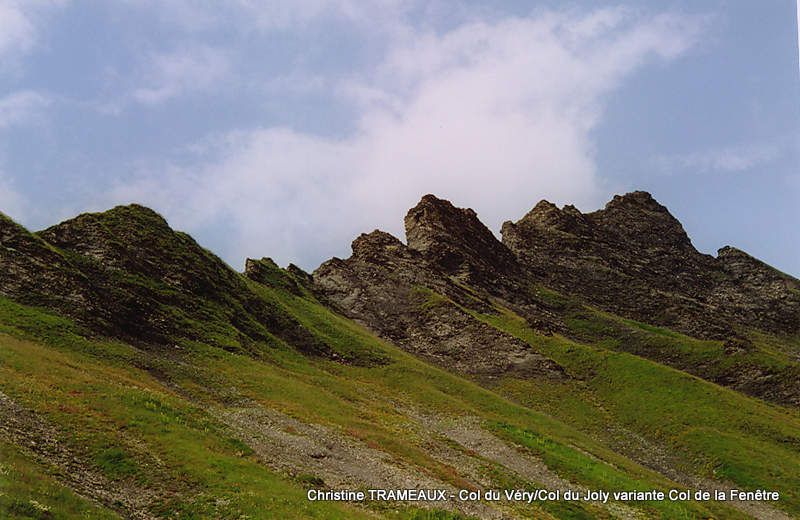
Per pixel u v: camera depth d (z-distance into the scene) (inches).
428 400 3949.3
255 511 1566.2
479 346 5713.6
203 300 4183.1
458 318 6127.0
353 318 6358.3
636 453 3993.6
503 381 5152.6
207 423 2237.9
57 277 3415.4
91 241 4042.8
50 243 3878.0
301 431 2524.6
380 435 2728.8
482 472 2539.4
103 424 1953.7
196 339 3676.2
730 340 6314.0
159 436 1962.4
